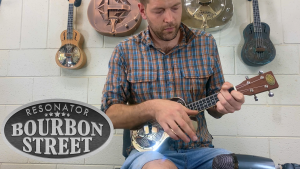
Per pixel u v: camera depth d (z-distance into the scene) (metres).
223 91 0.82
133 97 1.08
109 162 1.56
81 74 1.62
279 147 1.46
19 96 1.63
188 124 0.80
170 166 0.68
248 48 1.43
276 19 1.51
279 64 1.49
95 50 1.62
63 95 1.61
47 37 1.65
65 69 1.62
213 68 1.06
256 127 1.49
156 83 1.03
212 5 1.47
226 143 1.50
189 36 1.07
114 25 1.54
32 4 1.67
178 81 1.03
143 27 1.59
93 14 1.57
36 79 1.64
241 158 0.69
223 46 1.54
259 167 0.66
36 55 1.65
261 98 1.49
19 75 1.65
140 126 0.95
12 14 1.67
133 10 1.54
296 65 1.48
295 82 1.48
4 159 1.60
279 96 1.48
